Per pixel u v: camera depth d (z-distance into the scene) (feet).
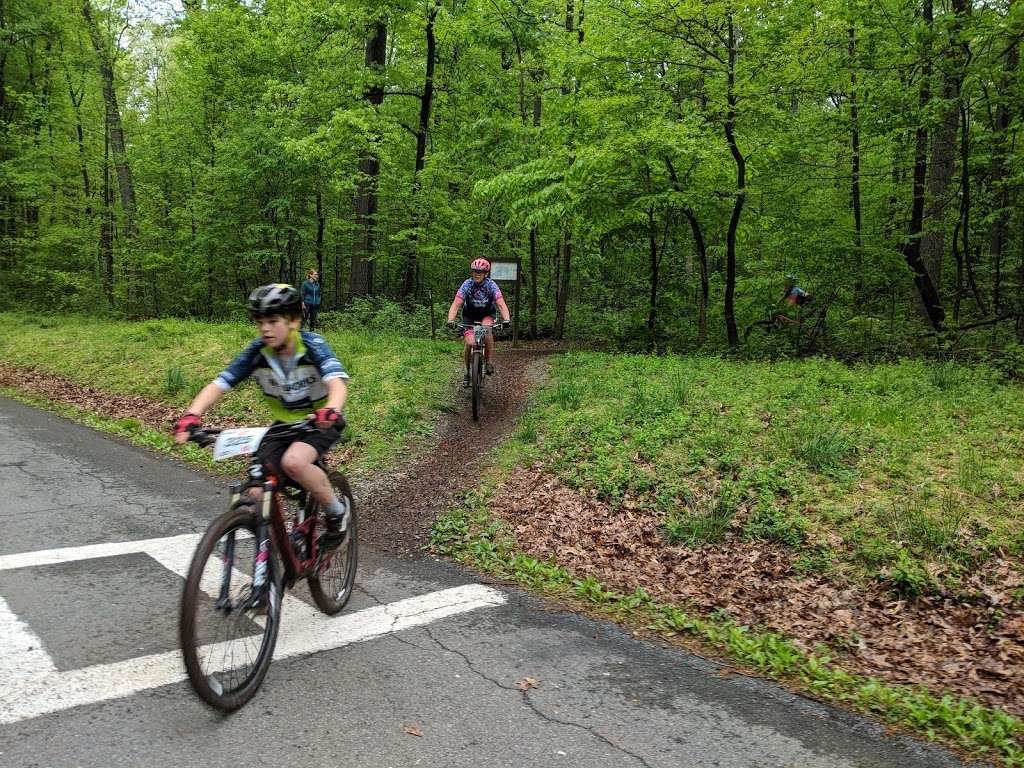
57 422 31.07
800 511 19.04
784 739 10.05
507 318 31.65
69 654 11.17
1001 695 11.87
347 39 61.41
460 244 61.87
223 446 10.67
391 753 9.02
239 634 10.11
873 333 42.86
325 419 10.61
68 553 15.88
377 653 12.00
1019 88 37.96
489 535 19.44
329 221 67.72
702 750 9.60
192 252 70.79
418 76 61.82
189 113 71.77
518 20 56.03
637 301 69.10
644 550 18.54
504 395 35.81
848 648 13.76
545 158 50.06
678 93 46.09
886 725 10.69
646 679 11.76
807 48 38.93
